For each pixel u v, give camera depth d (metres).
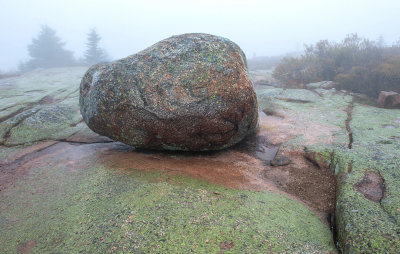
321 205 3.41
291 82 12.30
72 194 3.42
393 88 8.40
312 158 4.50
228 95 4.20
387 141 4.66
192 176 3.84
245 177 4.02
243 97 4.30
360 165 3.74
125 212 2.86
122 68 4.53
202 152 4.86
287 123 6.52
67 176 4.00
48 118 6.91
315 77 11.82
